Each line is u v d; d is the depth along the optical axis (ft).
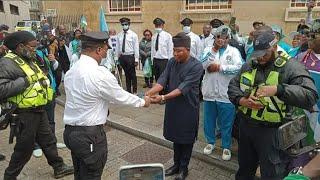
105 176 12.58
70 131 8.59
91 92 8.18
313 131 9.90
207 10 34.45
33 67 10.87
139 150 15.11
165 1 36.96
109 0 41.73
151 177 5.73
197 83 11.03
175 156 12.32
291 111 8.20
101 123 8.64
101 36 8.42
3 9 70.08
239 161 9.64
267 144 8.34
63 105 22.70
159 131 16.72
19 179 12.23
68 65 24.14
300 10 29.04
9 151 14.78
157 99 10.19
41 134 11.59
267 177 8.62
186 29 22.13
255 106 8.16
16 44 10.30
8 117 10.30
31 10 93.91
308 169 4.89
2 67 9.91
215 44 12.64
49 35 21.94
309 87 7.49
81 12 49.62
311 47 10.73
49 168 13.15
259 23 17.08
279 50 8.62
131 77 24.95
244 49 17.54
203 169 13.10
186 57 10.91
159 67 23.67
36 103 10.65
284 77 7.92
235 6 32.30
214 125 13.56
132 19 39.91
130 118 19.12
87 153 8.47
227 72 12.17
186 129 11.31
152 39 24.14
